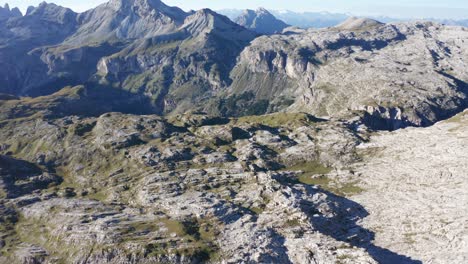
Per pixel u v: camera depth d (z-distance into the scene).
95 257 174.12
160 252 170.50
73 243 185.25
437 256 163.88
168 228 188.75
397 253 172.12
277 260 166.00
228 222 193.00
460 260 156.62
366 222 199.12
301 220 192.25
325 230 189.88
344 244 173.38
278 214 198.75
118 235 184.62
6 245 195.38
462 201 194.00
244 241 176.50
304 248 171.62
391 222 195.12
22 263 179.88
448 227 178.62
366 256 162.25
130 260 169.12
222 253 169.75
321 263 162.50
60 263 176.25
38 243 193.75
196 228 189.25
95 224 196.12
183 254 168.12
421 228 184.88
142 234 185.12
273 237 181.25
